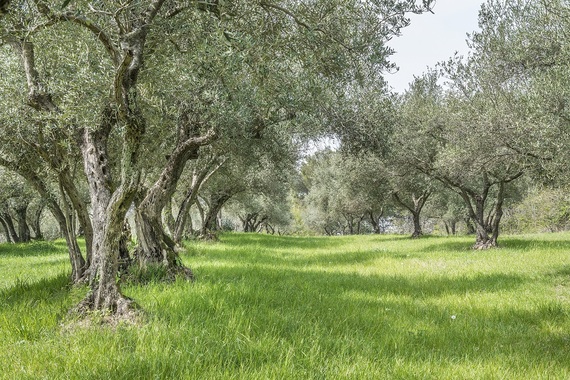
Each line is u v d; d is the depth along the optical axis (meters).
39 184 9.89
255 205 49.31
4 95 8.70
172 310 6.12
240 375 4.08
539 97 11.46
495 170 21.23
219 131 10.68
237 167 21.50
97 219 6.74
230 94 8.79
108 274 5.90
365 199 37.25
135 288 8.02
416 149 22.89
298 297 8.19
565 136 10.86
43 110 7.92
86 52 8.08
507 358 5.38
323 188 59.47
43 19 7.03
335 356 4.84
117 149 10.34
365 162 26.31
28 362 4.32
